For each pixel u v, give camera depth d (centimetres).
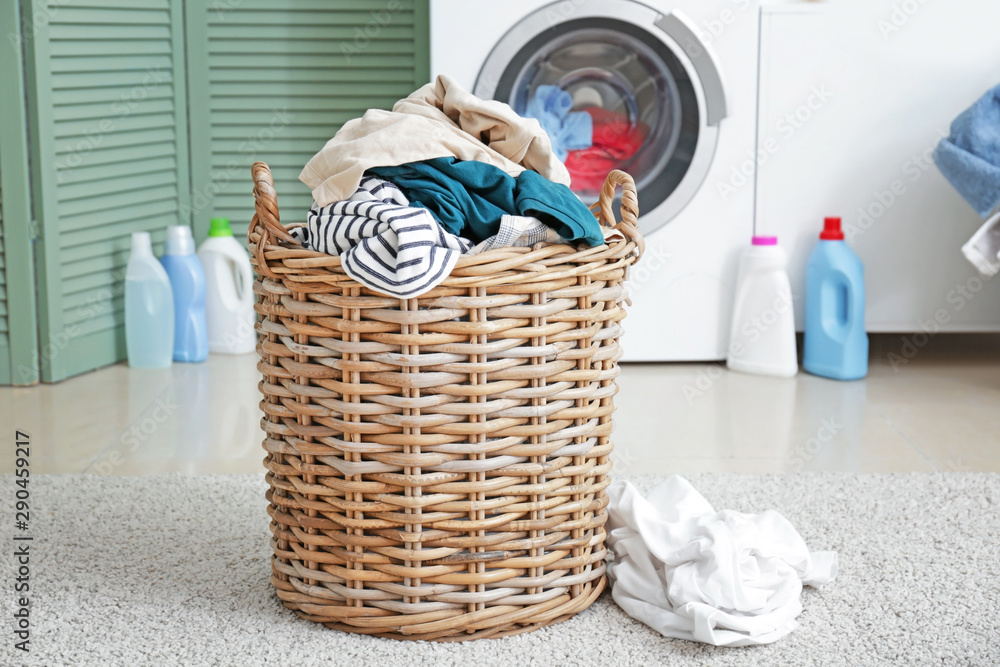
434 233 102
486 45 221
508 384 106
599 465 117
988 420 197
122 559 132
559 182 122
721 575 111
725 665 106
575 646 110
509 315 105
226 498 154
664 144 229
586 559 116
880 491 156
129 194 244
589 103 229
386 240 100
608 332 115
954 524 143
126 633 112
